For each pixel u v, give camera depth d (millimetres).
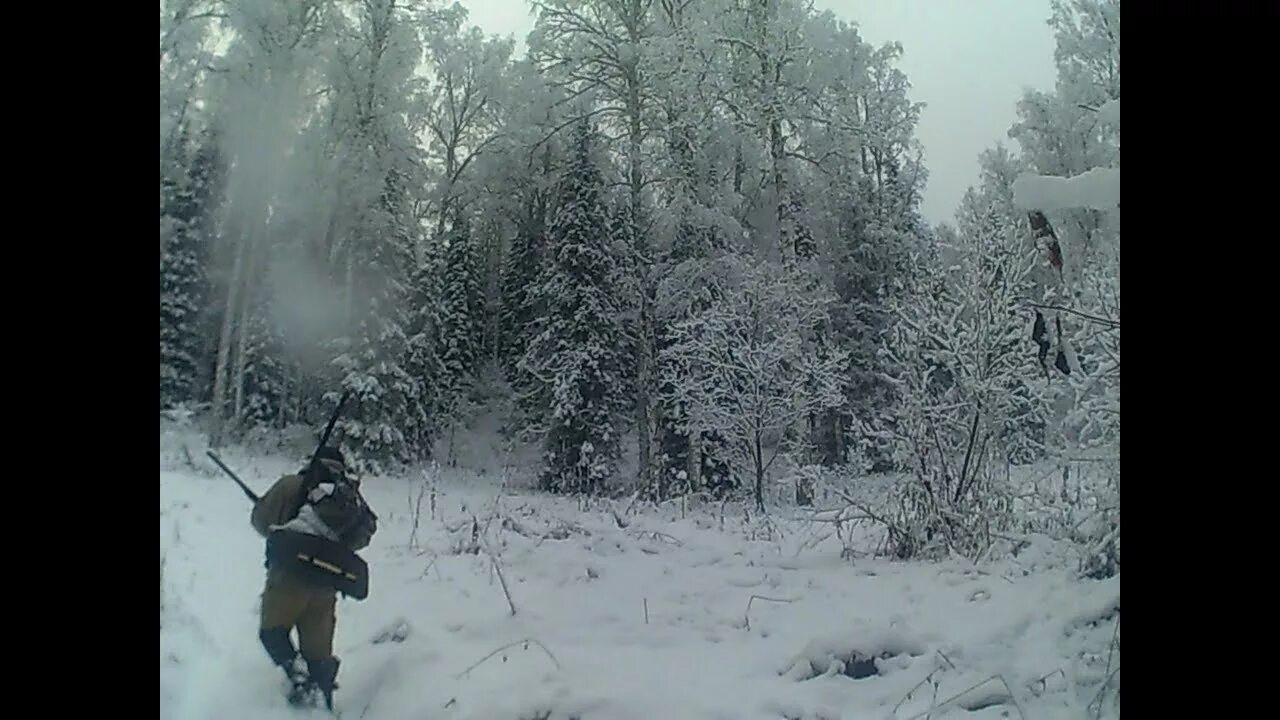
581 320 20375
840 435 15906
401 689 4711
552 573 7891
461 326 22922
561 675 4945
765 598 6828
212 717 4074
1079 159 15344
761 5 19469
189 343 15672
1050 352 8258
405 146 20859
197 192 16062
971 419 8734
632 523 11562
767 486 14562
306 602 4547
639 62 19031
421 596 6785
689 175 18875
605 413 19938
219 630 5203
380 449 17906
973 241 9062
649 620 6320
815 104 19719
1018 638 5621
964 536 8617
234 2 16641
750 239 19328
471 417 22594
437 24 21906
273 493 4797
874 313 19484
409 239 20188
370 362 18438
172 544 6648
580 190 20875
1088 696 4578
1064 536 7977
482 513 11242
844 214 20906
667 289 18375
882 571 8047
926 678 4891
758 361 13891
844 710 4598
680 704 4547
